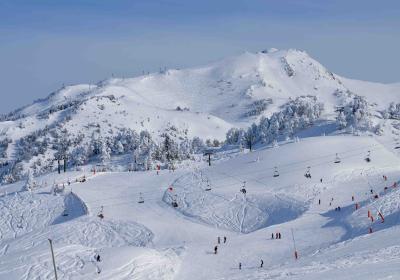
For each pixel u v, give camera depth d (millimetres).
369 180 118125
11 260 66062
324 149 140875
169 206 117812
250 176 130000
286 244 77125
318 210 100125
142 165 186500
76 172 160000
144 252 70250
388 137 163500
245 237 83938
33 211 123438
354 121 177500
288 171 128500
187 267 68625
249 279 45281
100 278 60531
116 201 123562
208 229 101562
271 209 107125
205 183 130375
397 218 77938
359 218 82688
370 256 45562
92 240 95375
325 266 43625
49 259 66000
